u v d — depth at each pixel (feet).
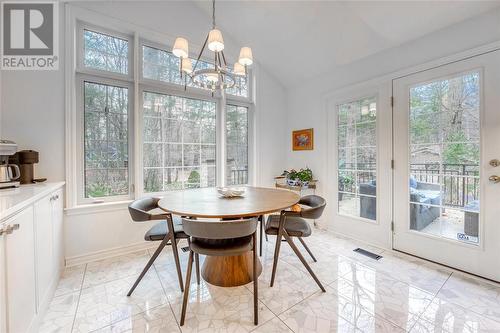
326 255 7.69
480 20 6.01
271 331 4.41
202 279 6.22
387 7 6.66
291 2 7.75
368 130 8.71
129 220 7.93
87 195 7.52
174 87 9.05
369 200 8.75
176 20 8.80
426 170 7.20
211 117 10.29
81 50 7.33
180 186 9.41
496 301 5.23
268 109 11.63
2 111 6.13
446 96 6.72
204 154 10.09
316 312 4.91
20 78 6.32
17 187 5.24
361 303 5.20
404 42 7.49
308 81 10.94
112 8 7.52
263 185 11.53
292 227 6.23
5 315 3.26
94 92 7.57
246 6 8.52
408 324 4.56
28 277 4.02
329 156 10.11
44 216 4.90
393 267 6.85
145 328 4.50
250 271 6.15
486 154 6.02
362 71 8.76
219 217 4.66
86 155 7.48
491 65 5.87
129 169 8.25
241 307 5.10
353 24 7.64
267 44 10.01
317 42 8.89
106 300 5.34
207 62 10.09
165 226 6.36
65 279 6.20
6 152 4.90
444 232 6.88
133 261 7.29
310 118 10.89
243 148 11.38
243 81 11.25
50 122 6.66
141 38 8.34
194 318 4.77
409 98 7.48
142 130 8.43
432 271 6.61
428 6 6.20
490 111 5.92
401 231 7.79
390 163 8.01
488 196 6.03
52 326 4.54
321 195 10.45
